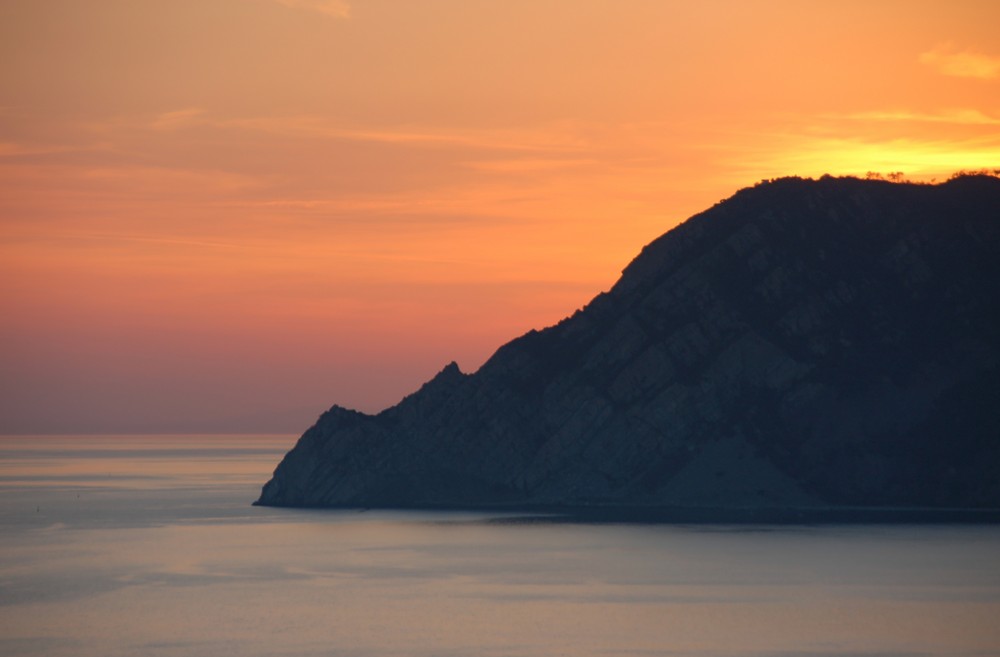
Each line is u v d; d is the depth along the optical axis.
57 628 182.12
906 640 167.88
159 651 168.38
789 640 168.12
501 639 170.88
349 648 167.38
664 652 163.38
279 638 173.38
